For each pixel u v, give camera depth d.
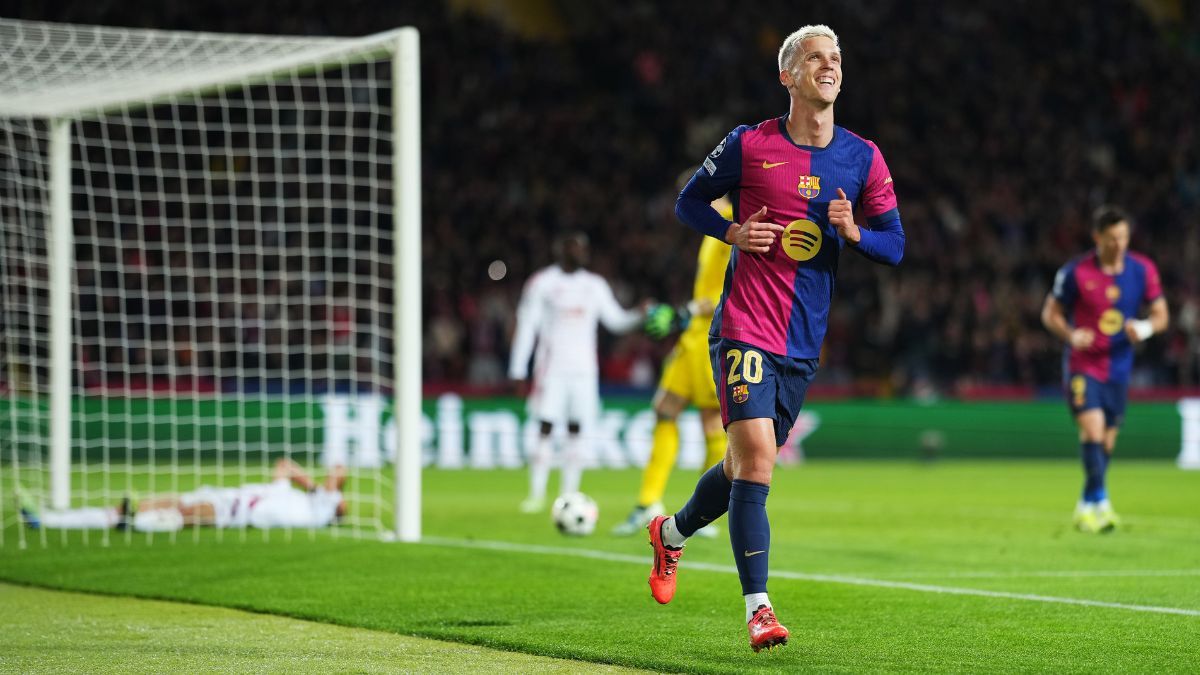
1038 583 23.72
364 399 59.12
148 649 17.22
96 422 54.84
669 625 18.98
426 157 80.94
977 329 78.38
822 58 16.52
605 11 97.25
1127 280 34.16
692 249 80.62
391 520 35.50
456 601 21.30
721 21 96.00
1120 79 101.44
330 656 16.69
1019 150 93.31
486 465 63.59
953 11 103.31
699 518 17.47
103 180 62.47
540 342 40.62
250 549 28.33
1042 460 69.88
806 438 68.25
